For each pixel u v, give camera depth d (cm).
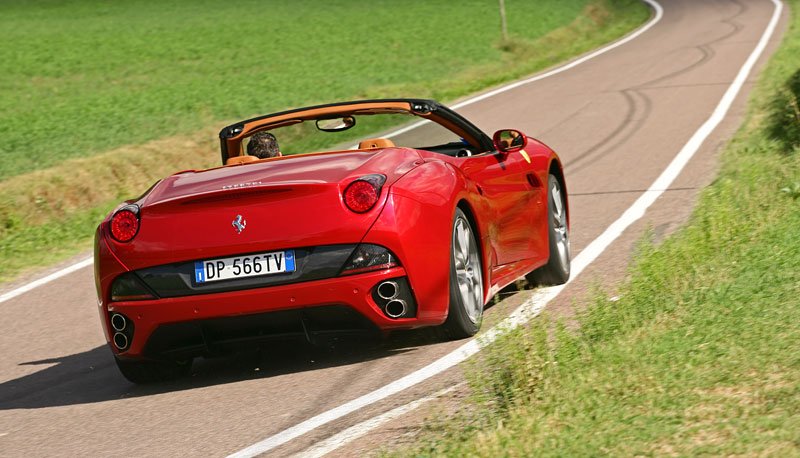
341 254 1101
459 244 1214
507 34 8450
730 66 5019
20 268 2184
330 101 5081
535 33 8588
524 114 4172
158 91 5609
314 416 1007
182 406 1114
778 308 1066
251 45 7931
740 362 907
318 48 7712
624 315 1107
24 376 1364
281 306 1101
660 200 2156
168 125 4369
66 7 11081
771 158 2308
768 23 7656
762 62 5028
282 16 9956
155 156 3538
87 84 6038
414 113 1362
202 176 1223
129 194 3222
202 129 4203
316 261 1102
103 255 1157
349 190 1109
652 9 10769
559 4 10681
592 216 2078
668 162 2658
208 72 6494
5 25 9506
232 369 1260
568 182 2583
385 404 1014
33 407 1194
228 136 1389
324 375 1159
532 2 10800
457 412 927
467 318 1215
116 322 1163
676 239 1539
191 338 1149
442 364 1128
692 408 816
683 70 5153
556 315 1299
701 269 1287
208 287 1118
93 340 1541
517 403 886
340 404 1037
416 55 7244
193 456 930
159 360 1185
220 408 1084
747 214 1603
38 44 8044
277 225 1107
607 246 1759
